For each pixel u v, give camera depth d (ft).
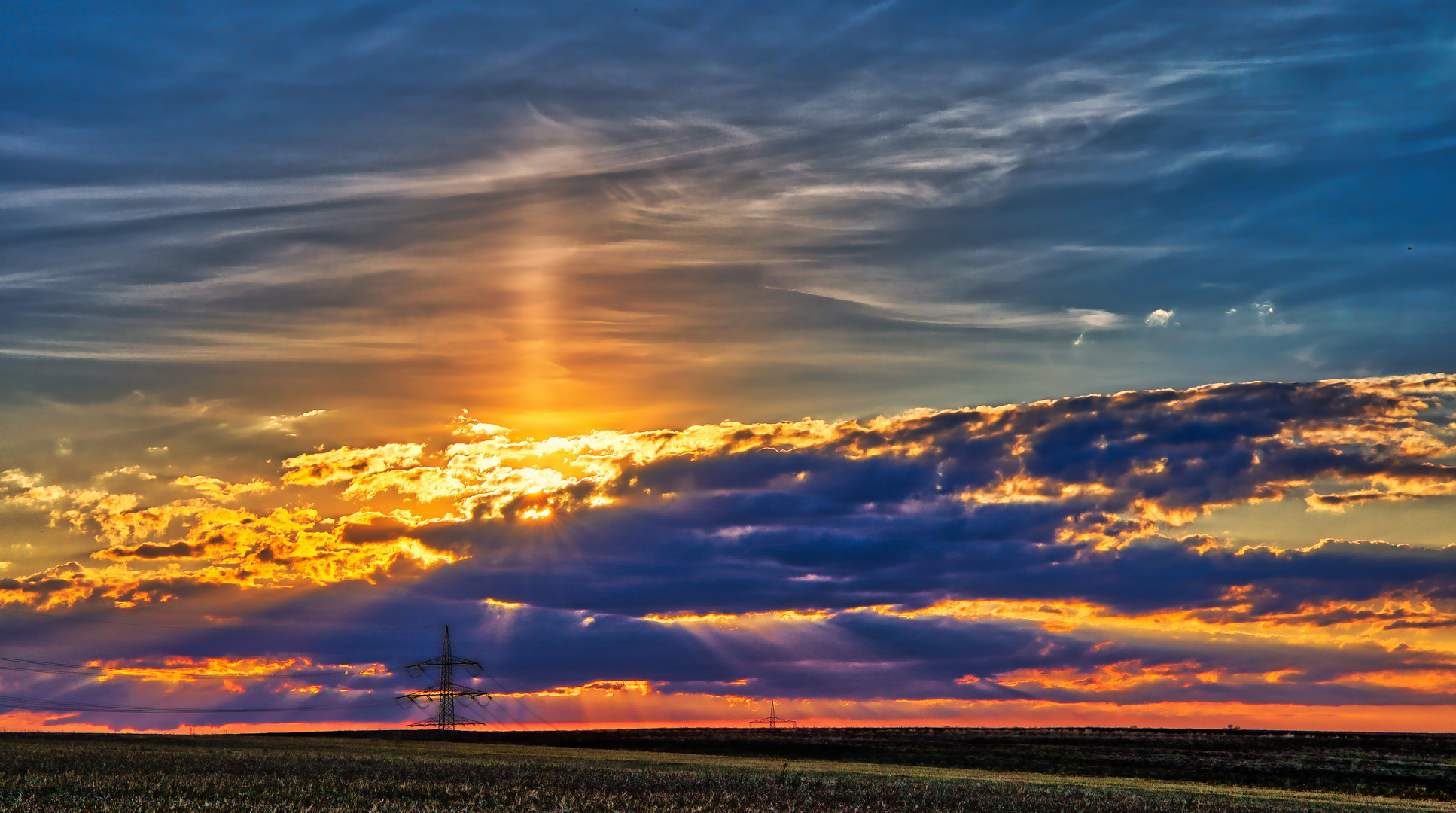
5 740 254.27
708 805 150.41
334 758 225.76
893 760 315.58
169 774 171.22
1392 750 328.29
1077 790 204.74
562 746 354.95
